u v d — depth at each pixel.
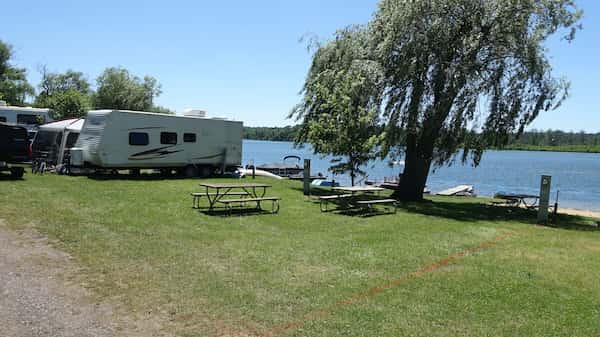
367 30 17.22
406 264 7.63
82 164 18.25
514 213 16.20
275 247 8.32
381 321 5.16
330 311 5.38
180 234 8.93
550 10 15.32
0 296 5.33
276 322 5.01
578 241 10.83
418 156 17.75
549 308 5.86
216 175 22.16
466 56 15.34
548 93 15.74
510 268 7.75
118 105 51.28
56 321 4.79
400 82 16.08
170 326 4.81
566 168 84.44
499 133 16.20
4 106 24.64
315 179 33.91
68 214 10.05
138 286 5.91
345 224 11.23
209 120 21.03
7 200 11.29
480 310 5.66
